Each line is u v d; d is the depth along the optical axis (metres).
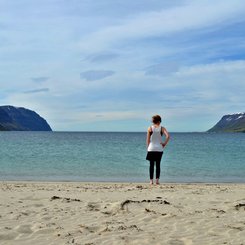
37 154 36.66
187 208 8.85
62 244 5.87
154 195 10.93
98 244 5.88
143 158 32.34
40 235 6.40
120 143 70.56
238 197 10.71
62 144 63.28
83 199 10.08
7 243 5.93
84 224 7.18
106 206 8.92
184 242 6.06
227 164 27.41
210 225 7.17
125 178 19.09
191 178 19.30
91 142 75.19
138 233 6.56
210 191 12.14
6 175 19.95
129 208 8.66
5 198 10.09
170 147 57.19
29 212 8.20
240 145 65.19
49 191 11.80
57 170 22.75
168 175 20.70
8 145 57.38
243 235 6.49
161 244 5.91
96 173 21.38
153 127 14.24
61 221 7.42
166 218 7.70
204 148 53.31
